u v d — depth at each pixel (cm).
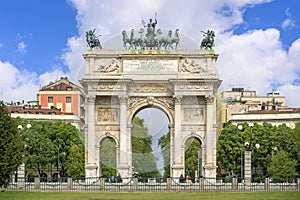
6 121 6756
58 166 12181
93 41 10475
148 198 6256
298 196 6334
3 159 6631
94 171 10369
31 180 9925
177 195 6744
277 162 12088
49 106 17950
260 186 8044
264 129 13362
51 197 6391
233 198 6212
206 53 10344
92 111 10431
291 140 13175
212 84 10350
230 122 16650
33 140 12519
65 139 13100
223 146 13462
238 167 13175
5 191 7194
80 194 6912
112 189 7756
